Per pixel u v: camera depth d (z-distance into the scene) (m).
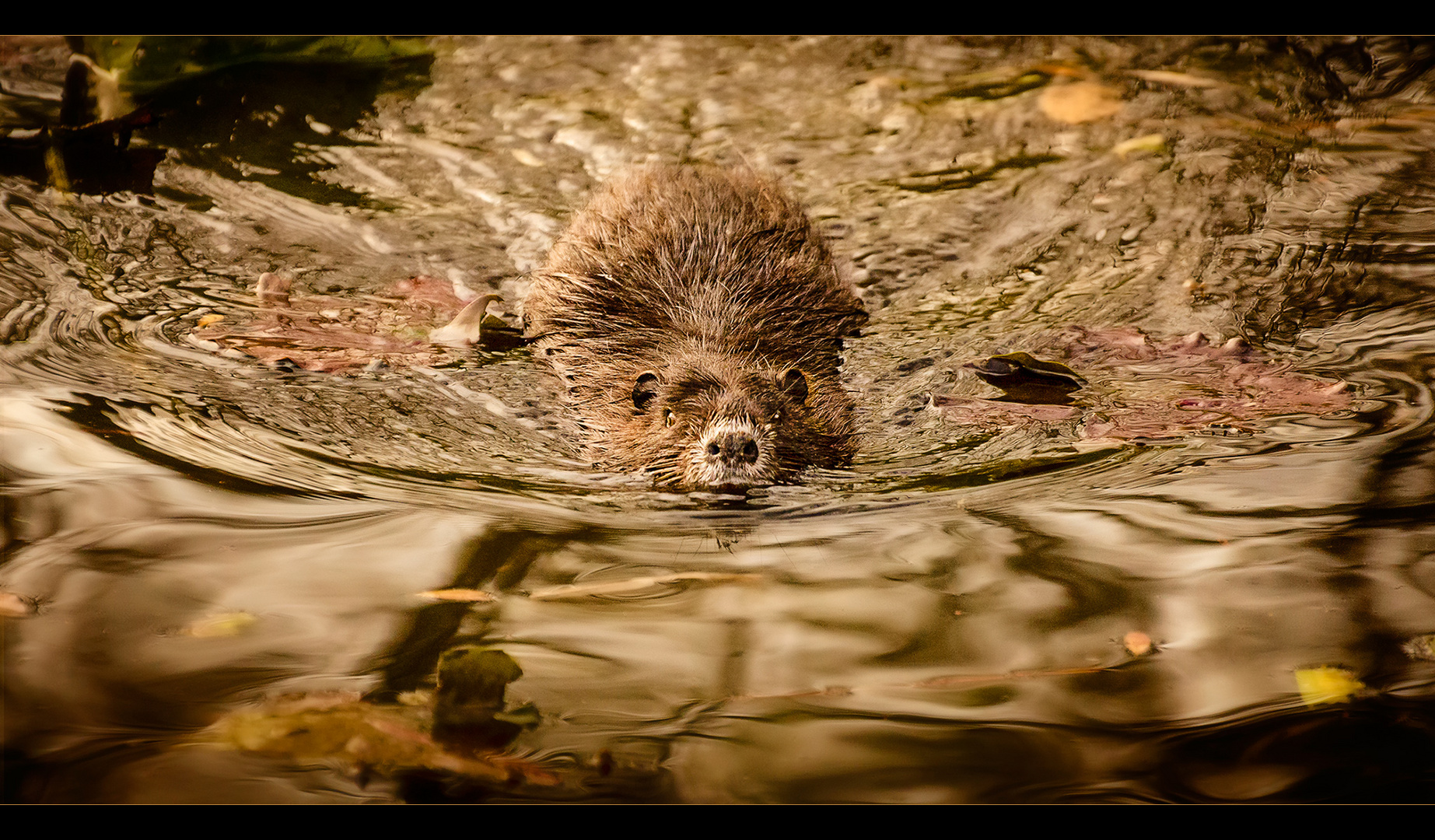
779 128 15.33
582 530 7.74
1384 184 13.52
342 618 6.34
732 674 5.92
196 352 10.02
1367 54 16.84
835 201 13.77
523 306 11.70
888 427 9.73
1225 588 6.64
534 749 5.27
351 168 14.01
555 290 11.48
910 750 5.29
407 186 13.75
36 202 12.40
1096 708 5.59
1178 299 11.54
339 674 5.77
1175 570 6.88
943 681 5.85
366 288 11.77
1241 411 9.29
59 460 7.95
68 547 6.91
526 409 9.88
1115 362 10.46
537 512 8.01
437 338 10.91
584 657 6.07
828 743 5.34
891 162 14.58
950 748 5.30
